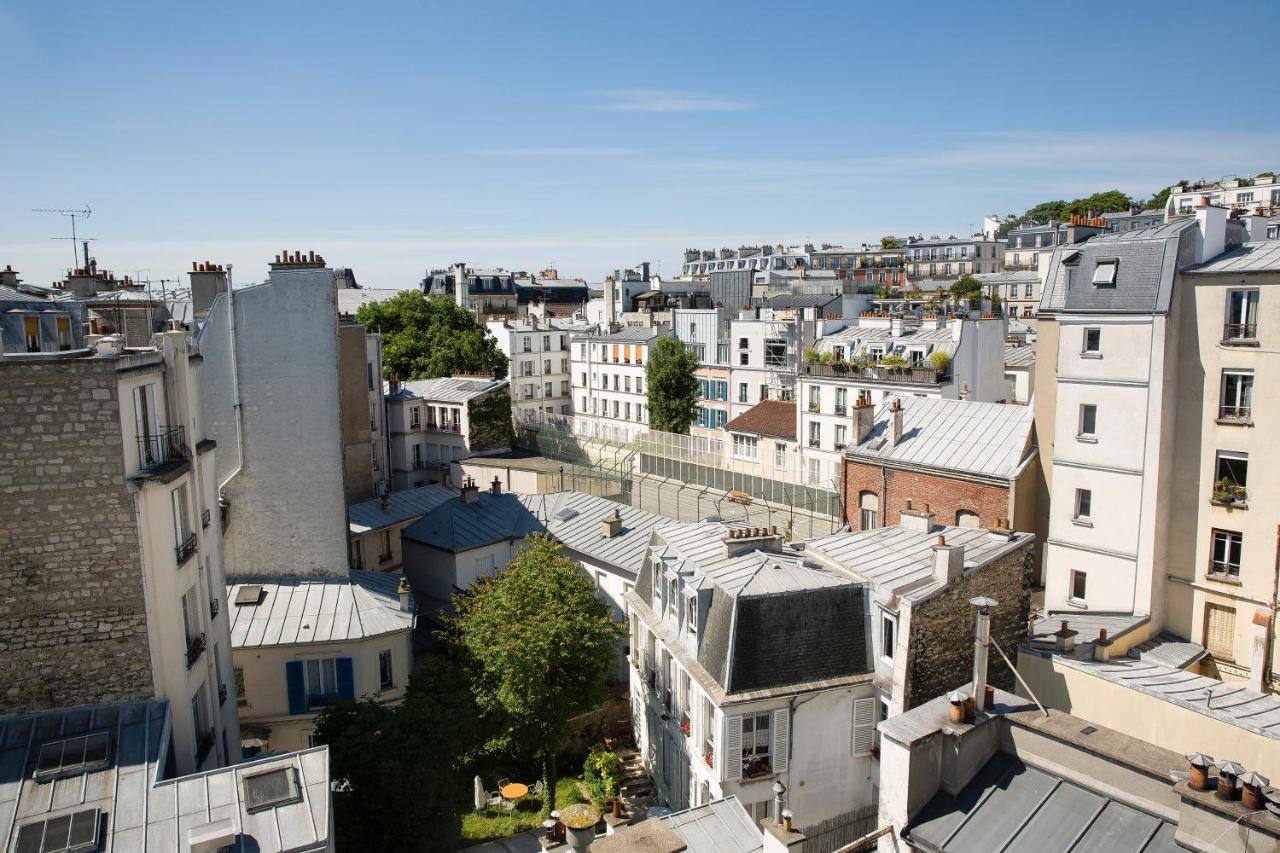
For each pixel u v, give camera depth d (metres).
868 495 44.53
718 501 63.25
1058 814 17.19
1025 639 28.02
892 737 18.50
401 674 34.59
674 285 136.25
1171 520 32.47
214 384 35.53
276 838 16.59
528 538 37.53
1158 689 25.00
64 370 19.28
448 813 25.62
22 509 19.44
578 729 36.19
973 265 153.50
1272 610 29.77
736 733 25.89
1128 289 32.25
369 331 90.44
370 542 45.38
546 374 105.25
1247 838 14.70
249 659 32.56
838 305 91.50
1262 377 29.70
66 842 16.38
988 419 42.41
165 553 20.48
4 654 19.66
